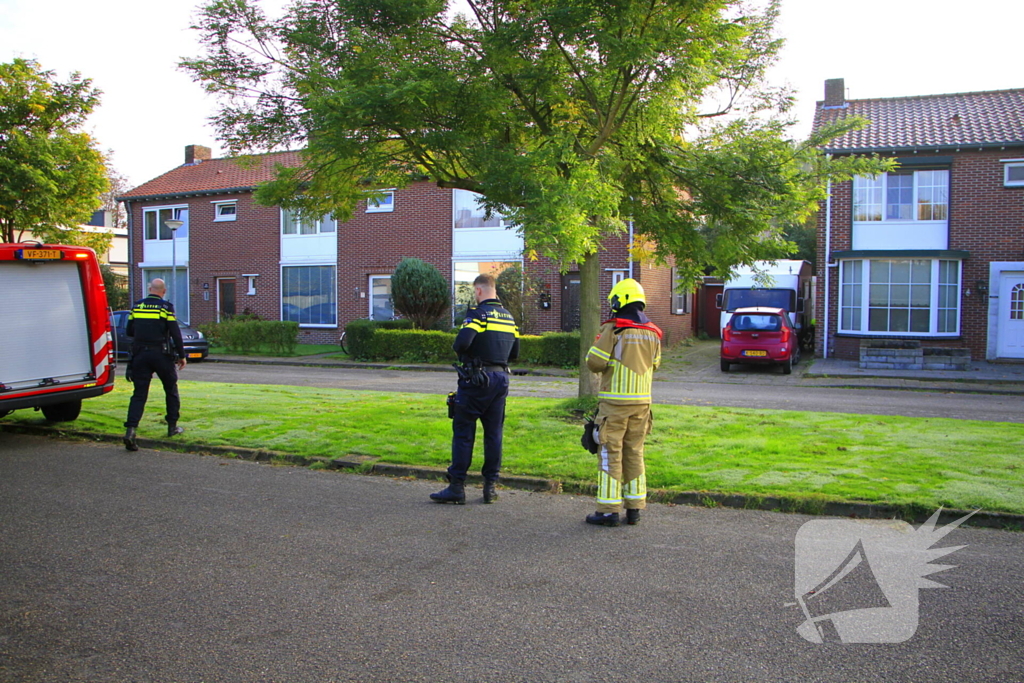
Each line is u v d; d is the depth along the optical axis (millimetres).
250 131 8562
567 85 8734
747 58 8734
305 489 6723
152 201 30188
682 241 9453
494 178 7734
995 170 18984
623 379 5574
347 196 9688
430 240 24906
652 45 7582
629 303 5691
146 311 8578
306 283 27266
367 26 8094
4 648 3672
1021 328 19047
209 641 3730
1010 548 4977
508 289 21516
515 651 3596
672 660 3490
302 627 3883
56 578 4586
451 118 8180
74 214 15000
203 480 7062
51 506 6180
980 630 3770
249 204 28109
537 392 14094
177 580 4547
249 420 9617
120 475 7270
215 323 24609
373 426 9039
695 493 6137
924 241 19688
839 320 20516
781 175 8922
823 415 9695
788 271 22359
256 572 4672
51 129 14508
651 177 9547
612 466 5539
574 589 4363
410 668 3439
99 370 9789
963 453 7293
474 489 6727
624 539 5270
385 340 21328
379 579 4547
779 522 5609
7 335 8930
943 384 15906
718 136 9430
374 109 7652
